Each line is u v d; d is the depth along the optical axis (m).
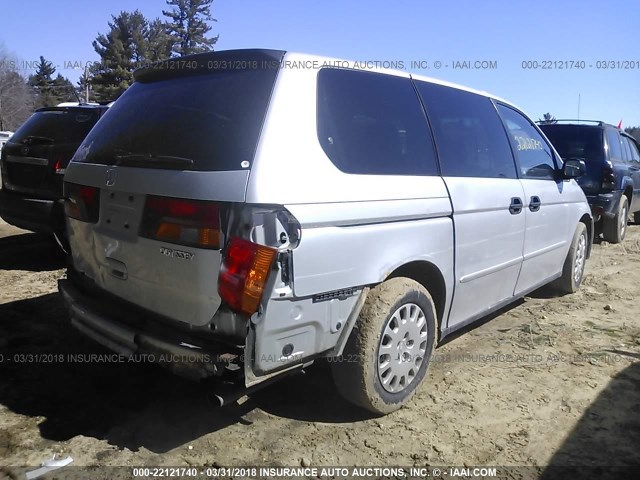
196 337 2.73
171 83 3.26
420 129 3.60
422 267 3.50
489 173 4.20
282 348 2.70
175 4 57.50
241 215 2.53
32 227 6.41
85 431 3.11
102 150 3.32
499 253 4.24
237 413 3.37
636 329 5.05
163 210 2.77
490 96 4.57
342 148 3.00
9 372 3.76
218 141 2.75
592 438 3.22
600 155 8.93
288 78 2.85
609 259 8.30
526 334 4.86
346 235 2.87
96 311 3.15
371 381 3.16
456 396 3.67
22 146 6.35
